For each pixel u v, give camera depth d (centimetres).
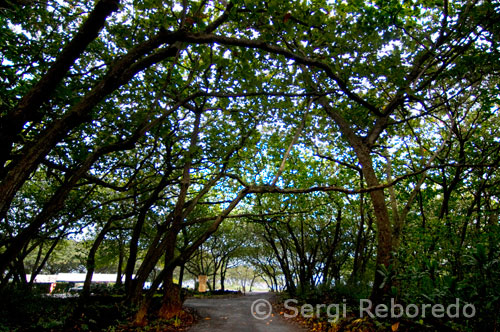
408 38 779
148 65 366
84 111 301
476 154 1092
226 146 1178
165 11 557
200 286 2830
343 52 669
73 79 848
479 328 384
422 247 671
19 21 718
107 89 322
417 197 1303
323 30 643
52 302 1176
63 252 3103
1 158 285
